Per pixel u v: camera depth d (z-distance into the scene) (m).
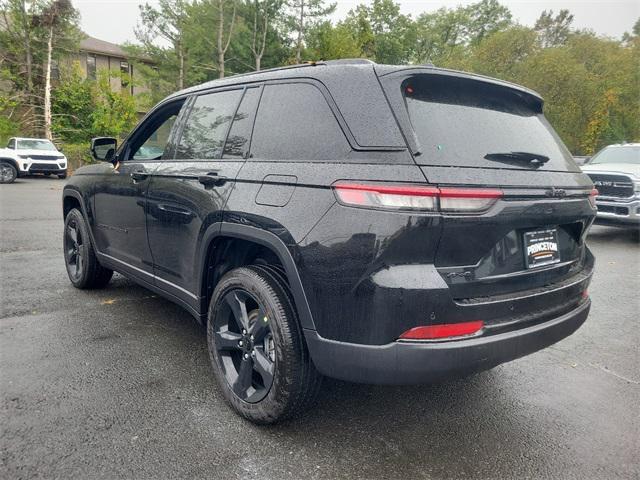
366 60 2.28
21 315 3.95
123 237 3.80
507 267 2.18
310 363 2.28
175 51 31.80
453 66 29.36
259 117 2.65
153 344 3.45
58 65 29.81
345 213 2.00
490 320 2.08
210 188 2.72
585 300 2.69
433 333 1.93
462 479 2.12
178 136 3.29
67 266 4.81
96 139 3.95
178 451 2.22
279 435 2.39
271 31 33.16
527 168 2.27
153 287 3.50
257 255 2.79
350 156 2.07
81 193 4.40
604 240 9.08
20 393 2.69
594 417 2.68
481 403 2.81
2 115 27.20
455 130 2.16
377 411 2.68
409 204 1.88
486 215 1.99
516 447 2.37
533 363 3.42
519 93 2.59
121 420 2.46
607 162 9.45
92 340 3.48
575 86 24.53
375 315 1.93
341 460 2.21
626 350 3.69
